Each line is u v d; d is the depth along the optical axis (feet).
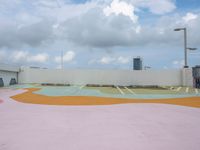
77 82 111.86
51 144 21.48
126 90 84.38
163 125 29.32
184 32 103.45
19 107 44.01
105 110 40.83
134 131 26.30
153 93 73.72
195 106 46.11
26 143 21.76
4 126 28.50
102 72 111.75
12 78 105.81
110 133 25.44
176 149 20.26
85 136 24.17
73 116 35.06
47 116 34.96
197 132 25.96
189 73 104.73
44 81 111.86
